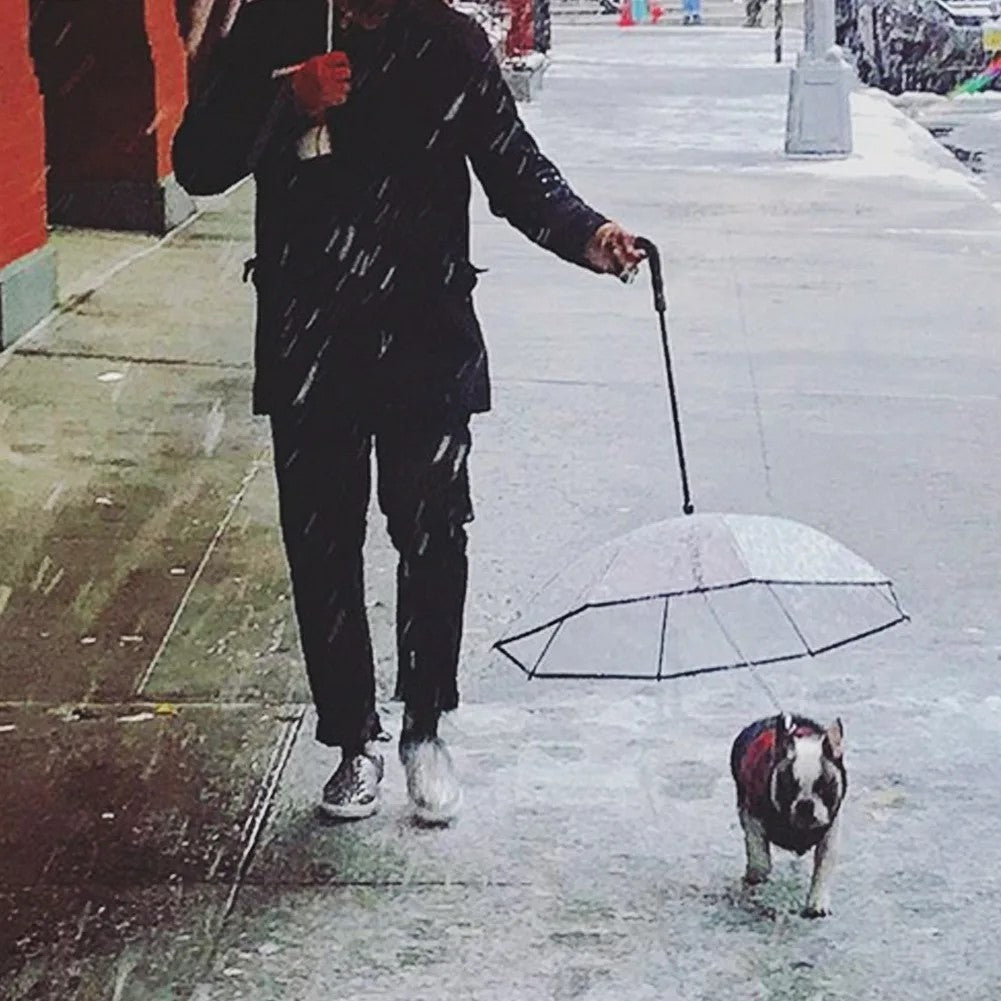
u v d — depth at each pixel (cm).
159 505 702
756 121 2012
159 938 399
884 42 2511
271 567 636
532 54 2353
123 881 424
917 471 757
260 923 405
